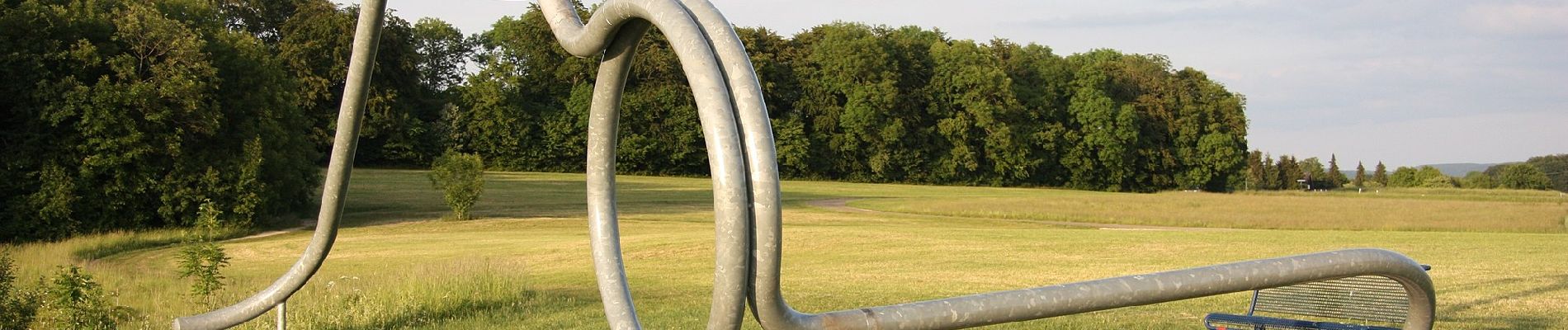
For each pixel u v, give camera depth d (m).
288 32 72.12
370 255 24.77
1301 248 21.30
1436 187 104.75
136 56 36.69
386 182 58.16
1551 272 13.64
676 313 10.45
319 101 71.50
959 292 13.39
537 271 19.48
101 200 34.66
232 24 74.94
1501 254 17.52
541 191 56.78
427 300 10.77
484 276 12.27
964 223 40.62
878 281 15.41
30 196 33.81
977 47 88.75
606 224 3.03
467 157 39.88
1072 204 49.28
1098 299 2.69
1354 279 6.55
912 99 84.69
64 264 19.84
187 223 35.72
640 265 20.00
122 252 27.64
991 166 85.44
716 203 2.19
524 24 83.56
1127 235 25.52
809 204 52.69
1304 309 6.84
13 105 35.12
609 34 2.68
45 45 34.97
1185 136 88.06
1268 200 52.19
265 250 27.95
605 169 3.05
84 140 35.22
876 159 83.44
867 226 36.88
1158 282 2.75
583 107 80.31
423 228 36.97
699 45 2.24
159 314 10.48
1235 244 22.38
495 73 81.06
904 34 93.38
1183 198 55.12
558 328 9.50
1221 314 6.90
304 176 44.16
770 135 2.21
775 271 2.24
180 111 36.03
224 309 5.59
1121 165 85.88
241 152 38.06
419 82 82.06
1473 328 8.56
